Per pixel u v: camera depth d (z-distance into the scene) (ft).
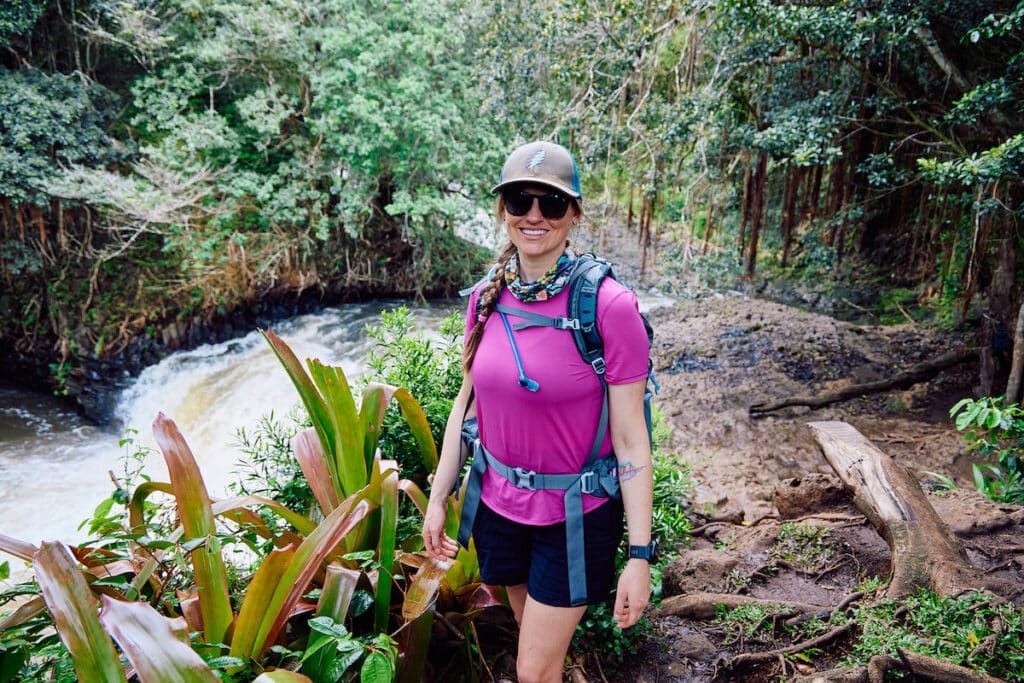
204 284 36.27
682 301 34.37
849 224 34.27
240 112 37.47
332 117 34.63
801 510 12.46
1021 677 6.61
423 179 37.45
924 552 9.05
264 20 34.63
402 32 35.63
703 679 7.59
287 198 36.86
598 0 25.07
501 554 5.47
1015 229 22.50
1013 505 11.48
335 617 5.85
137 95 34.91
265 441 9.77
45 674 6.36
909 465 17.93
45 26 34.63
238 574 8.38
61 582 4.90
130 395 33.42
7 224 32.35
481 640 7.67
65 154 32.24
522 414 4.99
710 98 23.75
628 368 4.86
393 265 42.19
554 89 28.94
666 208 36.60
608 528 5.16
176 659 4.66
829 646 7.86
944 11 20.49
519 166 4.94
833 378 25.23
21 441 29.60
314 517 8.11
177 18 36.88
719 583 9.91
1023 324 19.77
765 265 39.88
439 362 10.20
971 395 22.98
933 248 29.58
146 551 7.26
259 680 4.99
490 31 30.99
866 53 22.81
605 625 7.66
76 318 34.17
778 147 23.81
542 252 5.00
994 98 19.47
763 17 21.18
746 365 26.63
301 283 38.81
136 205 32.71
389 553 6.49
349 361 33.09
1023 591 8.23
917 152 27.14
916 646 7.29
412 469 9.11
